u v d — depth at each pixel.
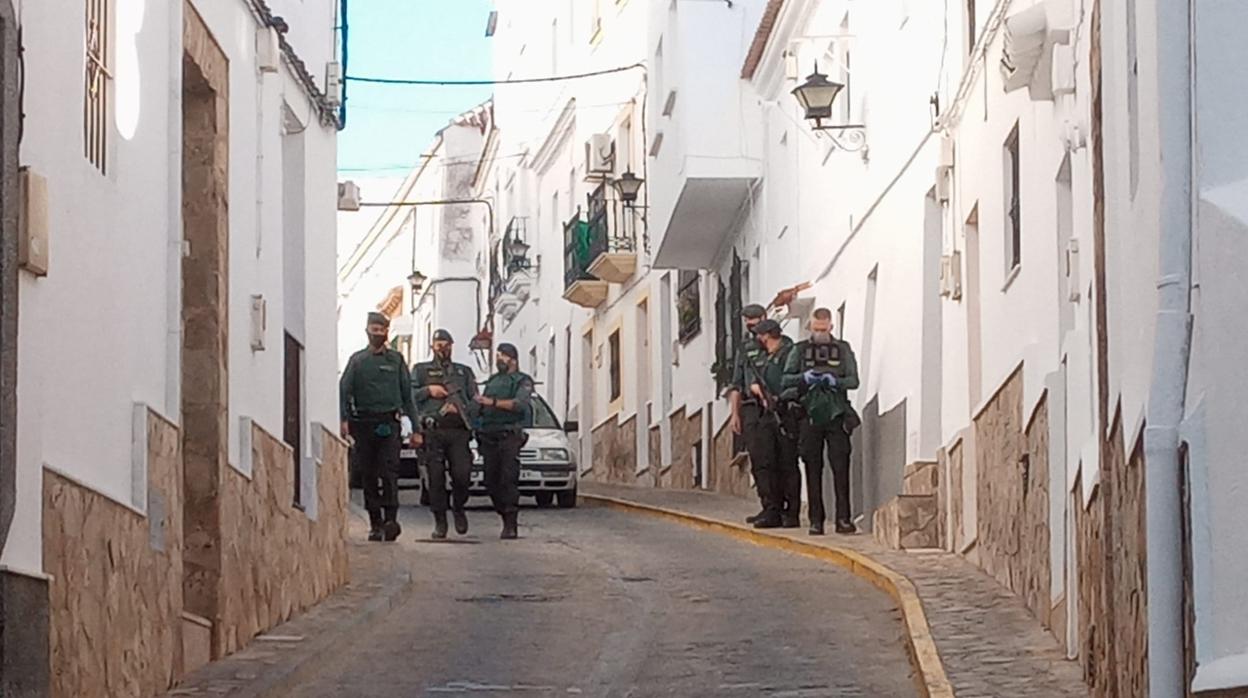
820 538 22.77
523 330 56.00
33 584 9.16
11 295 8.88
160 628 12.12
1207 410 6.93
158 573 12.09
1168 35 7.43
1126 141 9.68
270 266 16.16
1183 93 7.40
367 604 17.27
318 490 17.84
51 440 9.85
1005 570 16.97
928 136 21.06
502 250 57.00
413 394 24.23
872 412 24.44
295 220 18.06
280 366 16.41
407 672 14.02
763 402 24.78
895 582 17.61
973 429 19.08
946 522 20.48
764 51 30.81
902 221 22.66
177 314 12.81
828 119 26.12
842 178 26.39
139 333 11.85
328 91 19.05
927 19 21.09
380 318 23.66
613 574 20.45
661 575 20.23
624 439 42.94
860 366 25.22
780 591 18.45
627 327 42.59
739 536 25.20
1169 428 7.44
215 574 13.68
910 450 22.09
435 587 19.44
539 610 17.53
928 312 21.45
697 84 32.50
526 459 33.59
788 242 30.38
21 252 9.27
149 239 12.15
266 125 16.12
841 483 23.47
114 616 10.95
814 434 23.44
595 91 44.44
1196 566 7.01
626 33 41.31
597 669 14.10
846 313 26.12
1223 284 6.85
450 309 65.88
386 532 23.73
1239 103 7.00
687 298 37.56
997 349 17.50
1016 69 14.53
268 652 14.12
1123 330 9.88
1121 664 10.10
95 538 10.59
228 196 14.42
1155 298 8.06
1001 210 17.28
